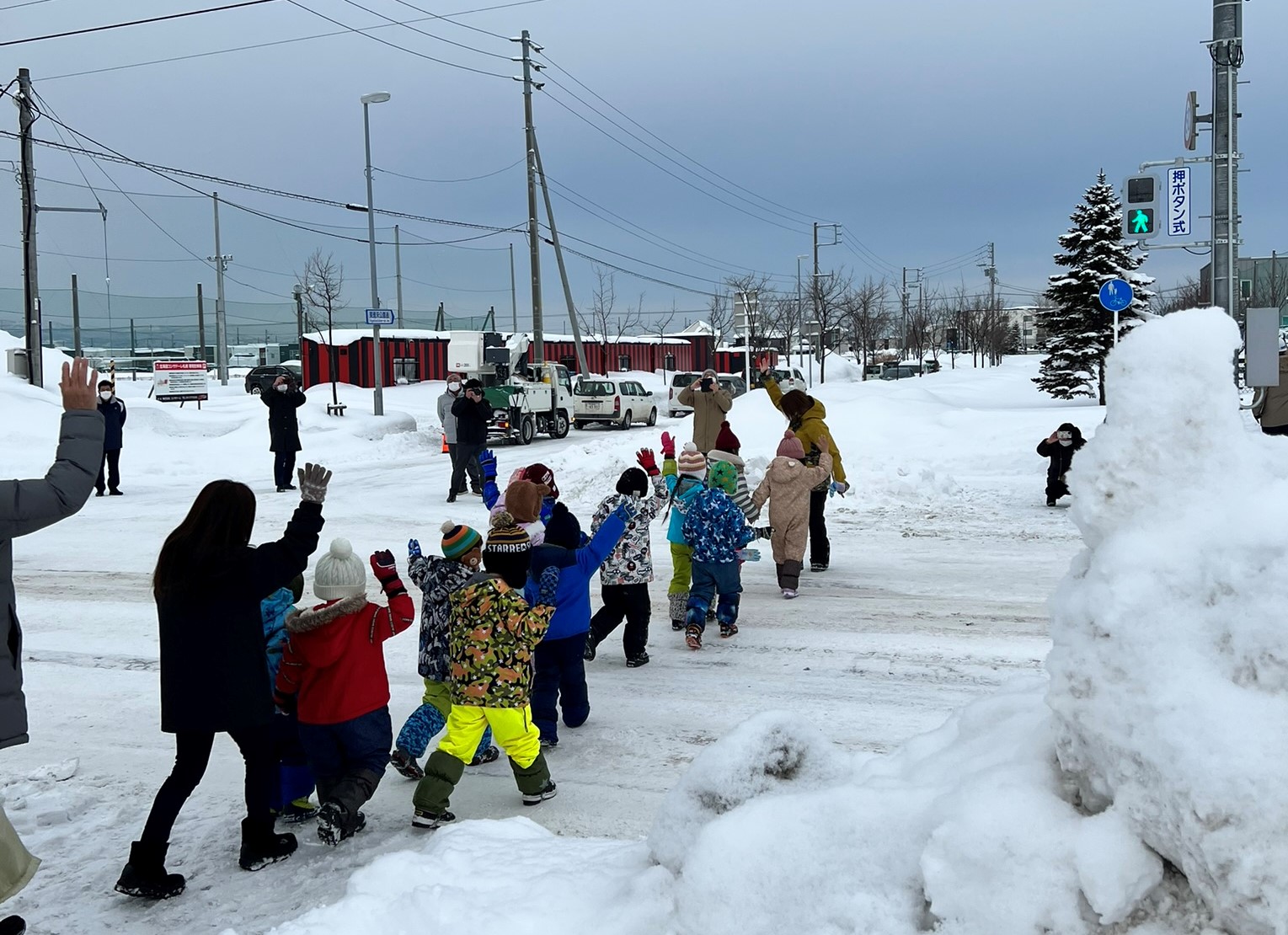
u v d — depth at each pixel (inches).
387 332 1932.8
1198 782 79.4
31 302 1227.2
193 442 980.6
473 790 209.2
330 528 560.1
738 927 102.1
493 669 189.9
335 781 185.9
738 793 121.0
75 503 139.9
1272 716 79.0
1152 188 602.2
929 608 350.6
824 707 250.7
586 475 669.3
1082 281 1449.3
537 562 232.2
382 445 1059.3
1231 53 564.1
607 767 216.8
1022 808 91.5
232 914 157.3
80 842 186.4
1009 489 614.5
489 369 1229.1
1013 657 289.7
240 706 165.9
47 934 152.5
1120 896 84.8
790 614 346.3
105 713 262.7
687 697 262.7
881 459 634.8
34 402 1051.9
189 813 199.8
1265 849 77.4
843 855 102.0
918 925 94.8
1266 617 80.5
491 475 283.4
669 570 438.0
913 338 3521.2
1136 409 95.2
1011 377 2098.9
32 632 343.9
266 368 1851.6
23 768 224.7
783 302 2876.5
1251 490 90.4
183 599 165.6
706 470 347.3
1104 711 87.7
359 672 182.9
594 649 292.5
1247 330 507.8
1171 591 87.3
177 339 2613.2
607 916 117.0
